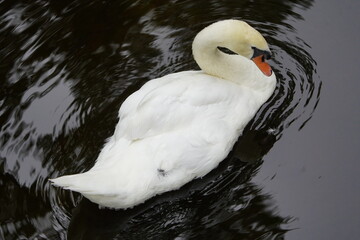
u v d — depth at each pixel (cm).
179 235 704
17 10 1029
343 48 902
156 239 703
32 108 862
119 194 682
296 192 726
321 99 833
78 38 969
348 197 711
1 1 1048
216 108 765
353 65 872
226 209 722
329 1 982
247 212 714
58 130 830
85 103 864
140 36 966
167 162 711
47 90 889
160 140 722
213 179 759
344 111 809
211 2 1016
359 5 962
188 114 741
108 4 1023
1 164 791
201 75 787
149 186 702
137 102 757
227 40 794
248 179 751
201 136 739
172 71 908
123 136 732
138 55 936
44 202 742
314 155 761
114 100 865
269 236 683
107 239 705
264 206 716
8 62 941
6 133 830
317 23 952
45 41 969
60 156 794
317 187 727
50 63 933
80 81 900
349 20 944
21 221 721
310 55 904
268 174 752
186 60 923
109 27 984
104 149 745
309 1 991
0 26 1002
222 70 820
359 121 791
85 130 827
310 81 863
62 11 1019
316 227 686
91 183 666
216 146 746
